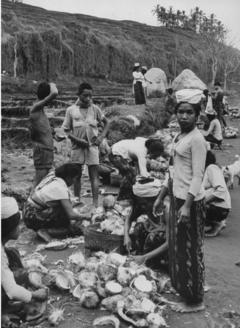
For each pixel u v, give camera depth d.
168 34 68.06
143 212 5.28
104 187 9.01
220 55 64.25
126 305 4.07
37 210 5.96
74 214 5.91
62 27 42.16
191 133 4.13
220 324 4.06
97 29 51.06
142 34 60.56
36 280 4.32
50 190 5.88
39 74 36.31
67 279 4.53
